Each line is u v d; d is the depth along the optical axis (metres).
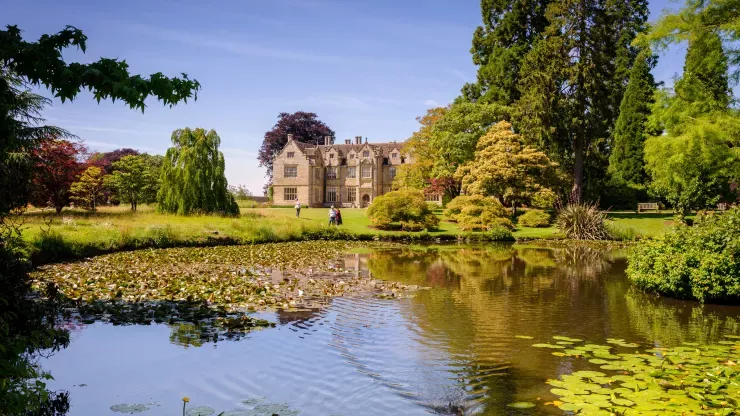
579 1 39.69
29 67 5.00
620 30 45.84
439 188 48.47
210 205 33.78
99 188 41.84
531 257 22.08
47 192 30.91
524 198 39.06
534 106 39.72
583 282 14.83
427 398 5.98
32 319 7.86
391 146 73.81
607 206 45.75
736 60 21.36
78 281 12.45
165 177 33.66
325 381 6.48
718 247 11.82
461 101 50.38
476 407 5.72
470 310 10.82
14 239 8.02
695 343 8.31
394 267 18.08
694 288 11.65
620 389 6.08
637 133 44.31
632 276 13.72
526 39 46.28
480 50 49.38
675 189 27.91
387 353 7.67
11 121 6.32
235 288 12.19
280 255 20.25
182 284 12.44
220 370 6.77
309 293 12.23
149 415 5.33
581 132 40.38
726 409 5.34
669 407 5.48
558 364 7.20
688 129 21.70
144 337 8.16
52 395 5.85
